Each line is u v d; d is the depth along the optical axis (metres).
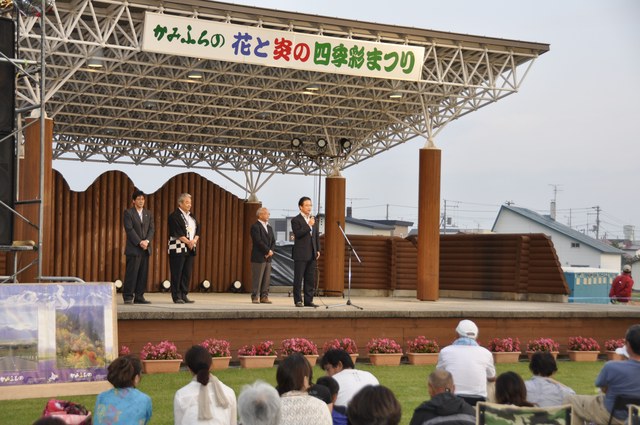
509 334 15.99
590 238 49.62
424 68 20.31
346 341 14.31
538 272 22.48
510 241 22.86
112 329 10.34
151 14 16.72
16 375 9.74
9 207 11.18
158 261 23.53
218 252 24.77
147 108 26.02
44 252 17.34
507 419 6.32
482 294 23.28
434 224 20.88
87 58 17.22
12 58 11.31
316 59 18.11
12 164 11.23
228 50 17.42
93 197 22.72
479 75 21.08
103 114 26.48
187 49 17.16
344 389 7.39
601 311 16.67
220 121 27.67
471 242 23.70
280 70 21.31
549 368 7.89
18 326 9.84
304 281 15.41
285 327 14.23
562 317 16.41
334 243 24.66
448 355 8.62
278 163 31.23
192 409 6.58
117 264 22.92
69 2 16.83
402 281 24.81
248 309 13.95
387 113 23.42
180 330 13.44
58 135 29.33
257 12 17.77
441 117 22.92
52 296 10.10
